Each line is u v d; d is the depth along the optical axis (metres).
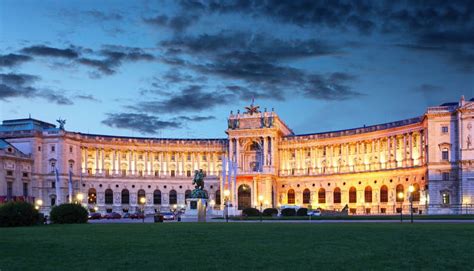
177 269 30.73
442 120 139.62
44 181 171.75
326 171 182.75
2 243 45.91
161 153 196.25
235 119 190.25
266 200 181.25
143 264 32.62
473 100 145.75
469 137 134.62
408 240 46.00
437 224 73.88
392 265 31.59
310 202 184.00
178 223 88.25
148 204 191.38
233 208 145.00
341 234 53.56
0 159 153.75
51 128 179.12
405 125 156.88
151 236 53.25
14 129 177.25
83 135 182.75
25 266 32.19
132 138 192.38
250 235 53.53
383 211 163.62
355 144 176.38
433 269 30.05
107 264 32.69
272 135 186.00
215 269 30.64
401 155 161.12
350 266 31.44
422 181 147.75
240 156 190.38
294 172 189.62
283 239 48.28
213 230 62.84
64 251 39.44
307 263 32.69
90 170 184.75
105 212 184.00
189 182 195.38
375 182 167.38
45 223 87.88
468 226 67.31
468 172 133.62
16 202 80.56
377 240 46.31
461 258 34.12
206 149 197.12
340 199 178.25
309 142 186.50
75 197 176.12
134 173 192.50
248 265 32.03
